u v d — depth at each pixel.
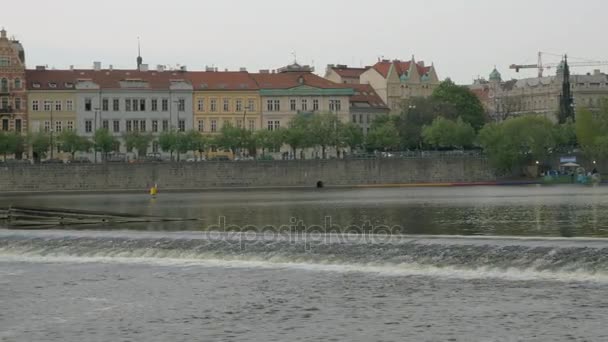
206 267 78.56
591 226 98.88
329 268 76.19
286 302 63.69
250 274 74.56
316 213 123.69
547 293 63.19
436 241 80.00
